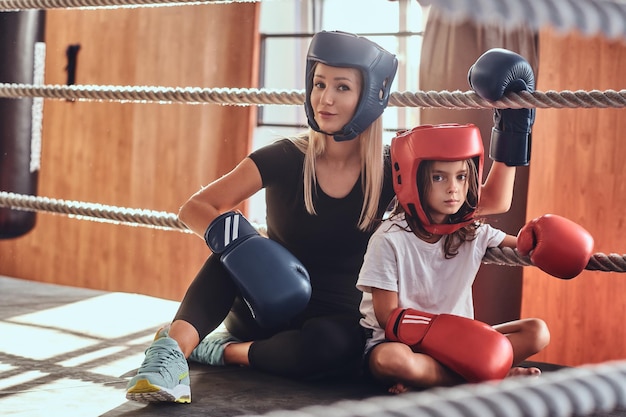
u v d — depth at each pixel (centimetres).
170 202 443
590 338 352
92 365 204
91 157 459
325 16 483
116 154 454
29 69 436
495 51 195
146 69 445
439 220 192
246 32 421
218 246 188
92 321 260
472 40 344
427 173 188
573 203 354
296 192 203
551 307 359
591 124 350
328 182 201
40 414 161
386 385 191
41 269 465
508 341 183
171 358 175
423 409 128
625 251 344
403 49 454
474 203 192
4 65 430
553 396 145
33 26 435
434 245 194
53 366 201
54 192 462
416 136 187
